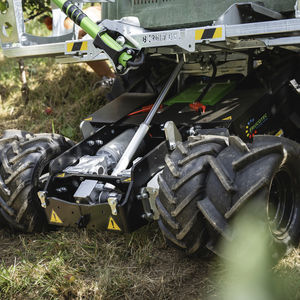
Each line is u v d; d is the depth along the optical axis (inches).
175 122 122.9
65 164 120.0
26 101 209.5
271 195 110.2
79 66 234.1
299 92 128.4
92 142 128.0
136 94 150.6
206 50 118.6
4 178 119.3
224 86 138.6
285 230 108.7
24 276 105.0
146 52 117.3
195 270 106.0
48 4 199.2
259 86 133.1
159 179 100.3
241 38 108.8
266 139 105.4
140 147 128.1
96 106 204.2
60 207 113.0
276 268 103.5
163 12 129.3
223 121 115.4
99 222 109.7
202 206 93.2
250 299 94.5
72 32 146.1
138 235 118.6
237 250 92.6
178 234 97.7
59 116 200.7
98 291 98.6
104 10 140.5
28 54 136.3
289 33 106.3
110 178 110.9
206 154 97.2
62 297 99.0
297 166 107.5
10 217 121.5
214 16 124.0
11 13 135.1
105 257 112.7
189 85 148.3
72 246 117.3
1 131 193.9
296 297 93.8
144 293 98.5
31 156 120.1
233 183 92.0
